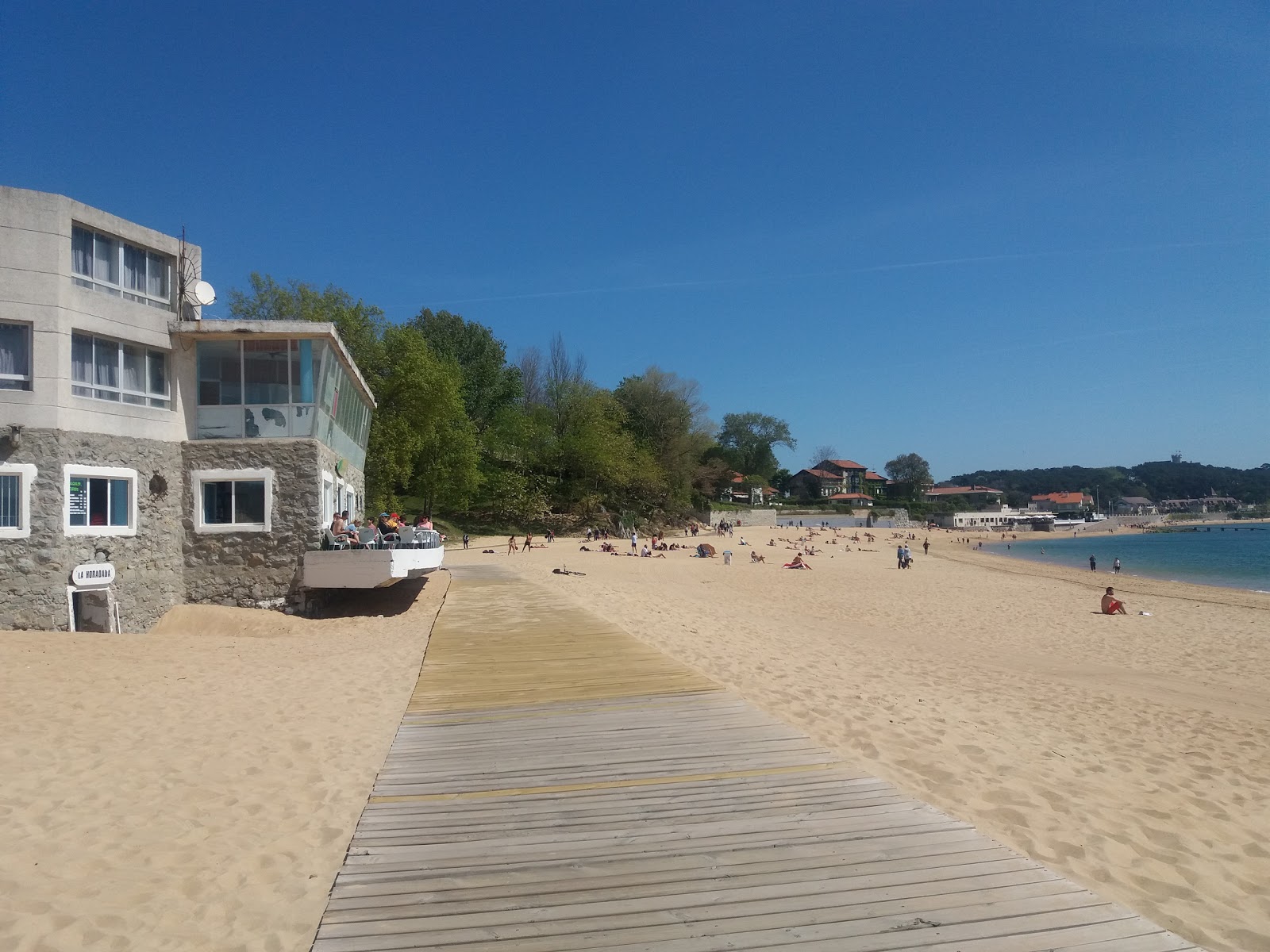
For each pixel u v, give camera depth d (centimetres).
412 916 416
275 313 4375
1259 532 13388
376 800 600
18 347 1677
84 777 690
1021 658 1856
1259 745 1028
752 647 1441
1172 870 581
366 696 994
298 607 1991
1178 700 1348
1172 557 6938
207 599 1981
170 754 757
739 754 698
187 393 1995
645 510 7562
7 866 514
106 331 1794
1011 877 460
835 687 1113
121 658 1277
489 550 4762
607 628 1495
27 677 1091
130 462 1836
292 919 448
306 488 2017
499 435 6769
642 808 571
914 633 2233
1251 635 2325
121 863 523
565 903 429
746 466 12225
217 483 2005
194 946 421
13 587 1630
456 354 7175
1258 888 563
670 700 907
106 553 1766
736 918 411
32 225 1675
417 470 5188
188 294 1984
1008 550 8512
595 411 7088
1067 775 799
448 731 792
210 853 539
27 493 1647
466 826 543
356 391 2692
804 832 524
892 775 730
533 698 926
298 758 741
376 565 1950
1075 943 390
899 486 16625
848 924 404
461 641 1352
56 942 424
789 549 6362
